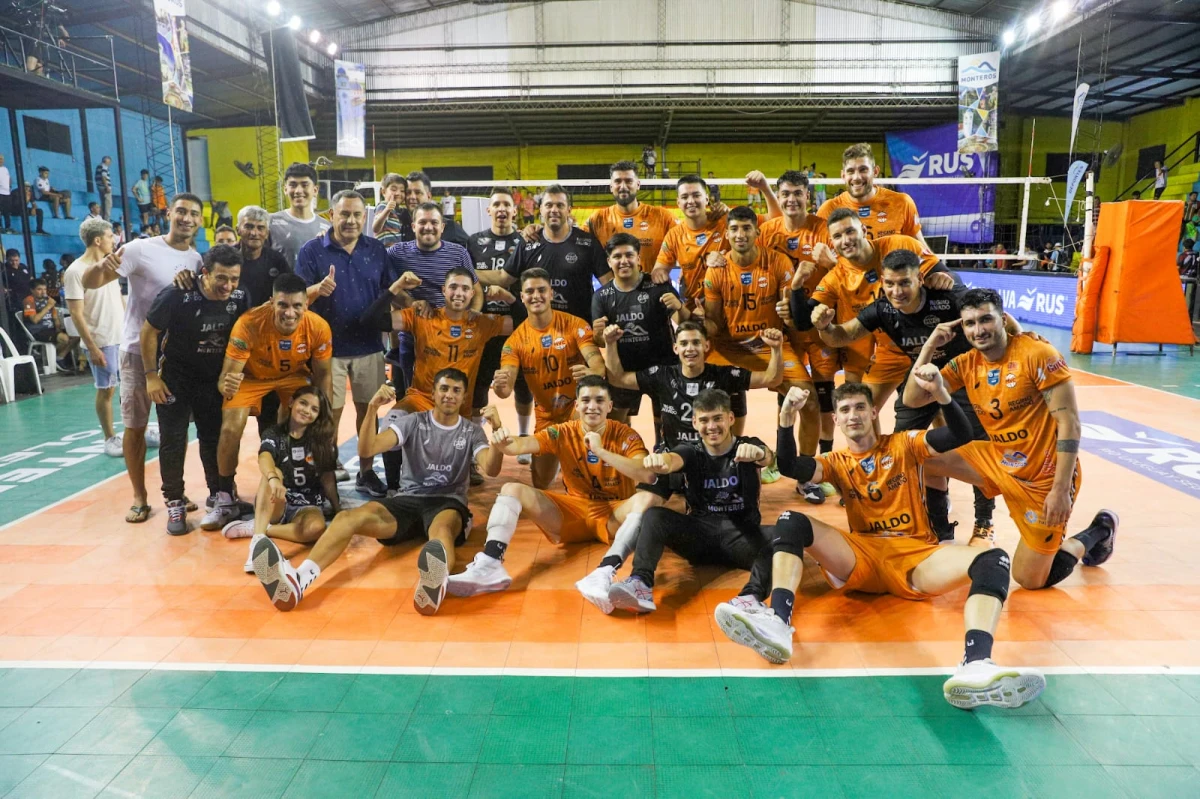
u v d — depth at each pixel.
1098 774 2.39
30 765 2.48
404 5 20.16
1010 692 2.56
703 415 3.67
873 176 5.38
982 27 20.38
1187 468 5.63
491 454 4.17
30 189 14.16
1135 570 3.89
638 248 4.95
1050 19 17.64
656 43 20.86
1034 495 3.45
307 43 19.06
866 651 3.15
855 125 23.03
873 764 2.45
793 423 3.46
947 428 3.34
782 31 20.70
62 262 12.93
